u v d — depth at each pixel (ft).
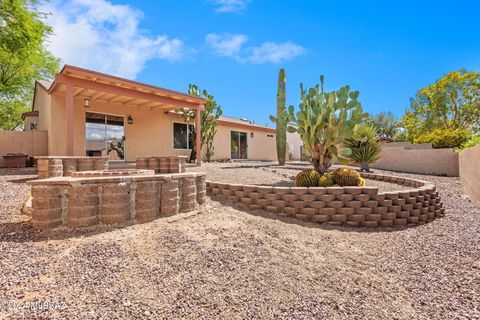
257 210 17.72
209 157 51.85
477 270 10.93
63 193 10.71
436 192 20.35
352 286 9.20
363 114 21.88
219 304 7.50
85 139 36.19
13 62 52.65
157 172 27.30
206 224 12.98
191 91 47.29
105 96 35.50
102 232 10.57
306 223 16.44
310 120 23.20
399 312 7.97
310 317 7.34
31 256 8.64
